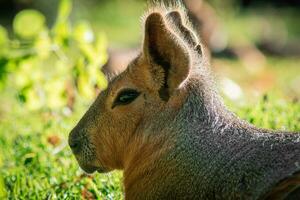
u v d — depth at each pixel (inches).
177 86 310.5
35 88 569.0
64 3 566.9
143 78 322.3
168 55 308.5
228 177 290.5
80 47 562.9
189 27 361.7
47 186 407.5
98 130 339.6
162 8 351.6
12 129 537.3
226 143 300.7
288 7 2223.2
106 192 388.8
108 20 1893.5
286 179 272.2
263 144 292.8
